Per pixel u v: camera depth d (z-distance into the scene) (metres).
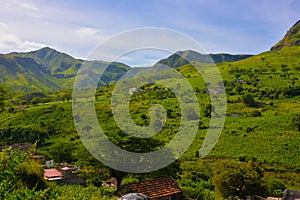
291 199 37.41
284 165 58.81
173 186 21.77
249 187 33.22
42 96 118.12
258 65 151.12
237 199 32.16
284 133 70.88
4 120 75.81
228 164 35.41
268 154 62.75
